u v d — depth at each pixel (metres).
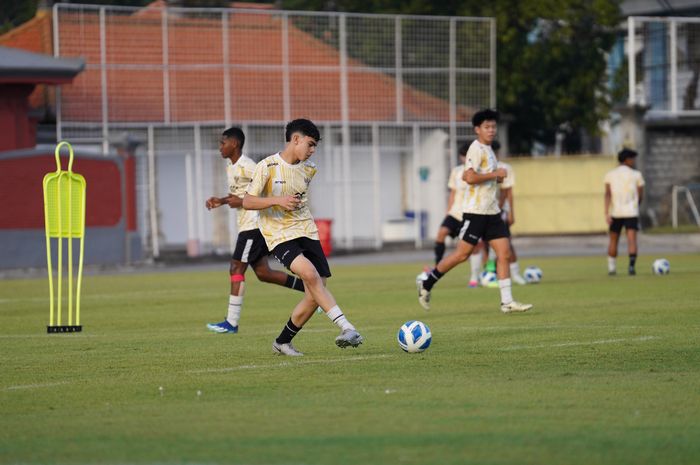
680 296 61.59
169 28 128.75
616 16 153.50
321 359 38.25
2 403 30.80
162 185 140.12
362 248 133.12
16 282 93.56
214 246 129.88
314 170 38.59
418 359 37.66
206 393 31.62
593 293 65.12
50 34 144.38
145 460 23.38
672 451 23.66
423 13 152.38
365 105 135.25
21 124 119.31
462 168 71.38
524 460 22.91
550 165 141.75
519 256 116.56
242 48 131.25
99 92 125.75
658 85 146.25
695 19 143.75
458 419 27.05
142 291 78.50
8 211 107.06
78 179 50.59
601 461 22.83
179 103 128.62
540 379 32.94
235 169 49.28
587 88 159.12
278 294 73.00
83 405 30.23
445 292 70.19
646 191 143.25
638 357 37.38
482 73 138.12
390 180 140.62
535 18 155.75
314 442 24.77
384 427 26.23
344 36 134.12
